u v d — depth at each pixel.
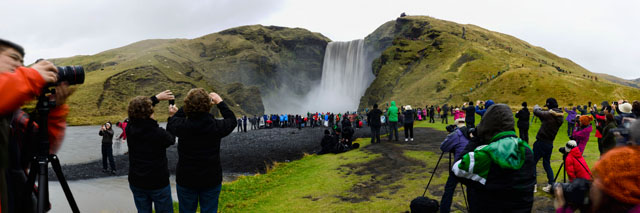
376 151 12.17
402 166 9.09
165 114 90.50
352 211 5.50
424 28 156.25
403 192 6.47
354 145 13.82
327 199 6.43
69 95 1.79
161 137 3.57
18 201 1.57
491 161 2.46
